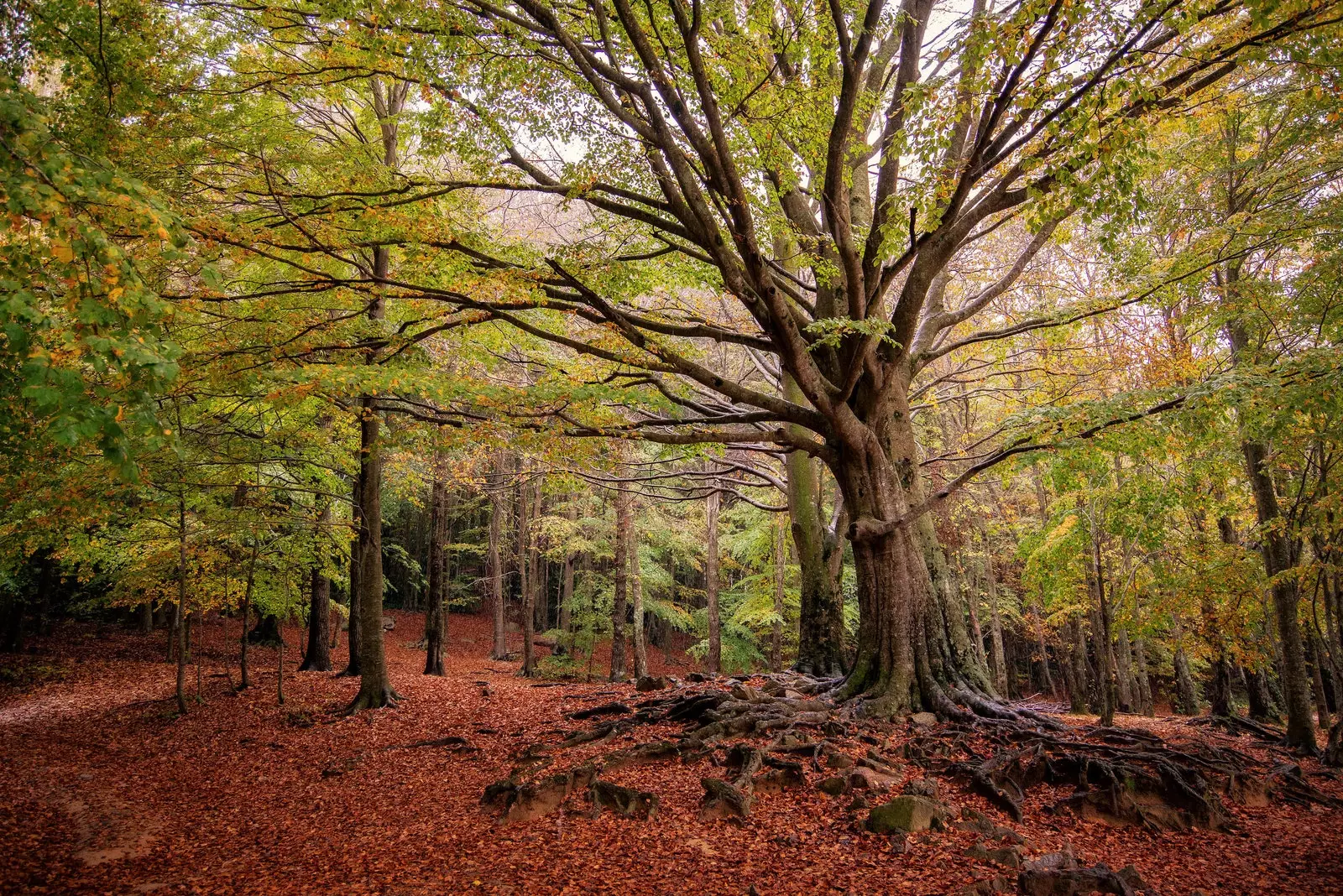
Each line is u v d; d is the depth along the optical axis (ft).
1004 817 23.85
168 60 24.76
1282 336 36.94
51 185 11.46
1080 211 40.93
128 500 41.24
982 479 53.01
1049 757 27.25
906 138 25.84
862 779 25.09
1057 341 40.45
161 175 24.93
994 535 82.02
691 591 93.71
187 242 13.65
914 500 36.94
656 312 35.65
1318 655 47.32
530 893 19.21
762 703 33.42
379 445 35.32
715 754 28.45
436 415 35.45
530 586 90.33
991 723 30.86
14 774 31.94
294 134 31.91
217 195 29.30
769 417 36.35
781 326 28.58
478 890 19.49
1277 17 22.08
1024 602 87.66
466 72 24.71
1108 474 38.75
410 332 32.27
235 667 61.31
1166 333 40.24
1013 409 54.29
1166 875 20.62
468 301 28.53
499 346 42.60
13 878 21.35
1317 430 30.35
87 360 11.10
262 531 43.88
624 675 63.41
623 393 30.35
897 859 20.61
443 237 26.99
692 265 32.22
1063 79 22.93
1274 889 19.88
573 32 27.89
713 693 35.70
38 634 67.97
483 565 128.06
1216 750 31.45
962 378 68.69
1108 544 46.83
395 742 35.78
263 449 42.52
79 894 20.20
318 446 46.37
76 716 43.16
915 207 26.25
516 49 24.66
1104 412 29.09
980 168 26.20
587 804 24.41
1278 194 33.06
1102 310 35.81
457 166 38.86
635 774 27.17
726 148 23.68
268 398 24.66
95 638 70.13
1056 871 19.13
